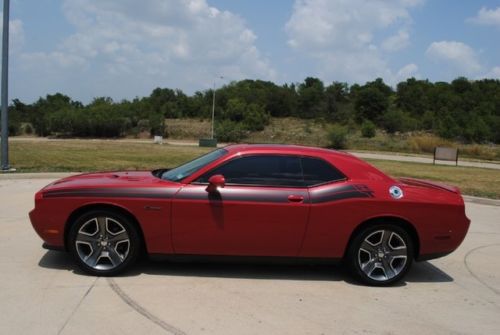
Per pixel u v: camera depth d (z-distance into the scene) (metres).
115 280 5.19
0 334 3.86
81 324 4.10
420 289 5.49
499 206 12.06
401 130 93.12
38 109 98.62
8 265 5.54
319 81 126.31
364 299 5.07
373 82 125.31
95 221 5.26
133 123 90.00
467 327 4.47
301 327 4.27
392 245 5.53
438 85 123.38
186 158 26.09
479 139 77.81
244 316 4.44
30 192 10.50
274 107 114.69
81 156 25.73
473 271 6.30
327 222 5.34
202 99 113.44
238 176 5.40
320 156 5.59
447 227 5.54
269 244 5.34
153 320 4.25
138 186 5.31
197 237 5.28
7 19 12.99
